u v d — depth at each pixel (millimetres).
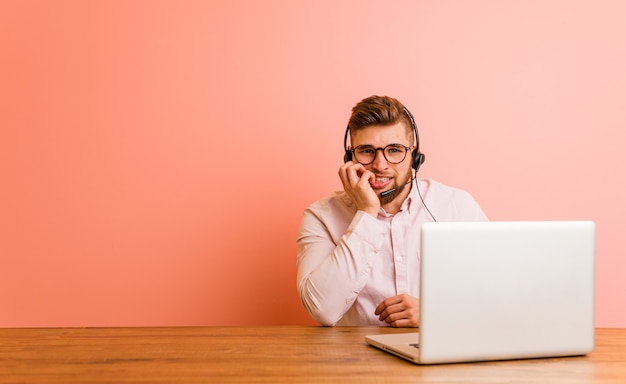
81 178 2299
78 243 2305
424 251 1042
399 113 1838
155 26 2311
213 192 2314
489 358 1076
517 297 1084
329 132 2322
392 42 2328
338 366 1038
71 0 2295
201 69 2312
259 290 2326
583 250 1120
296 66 2318
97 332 1365
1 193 2291
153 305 2311
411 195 1947
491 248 1070
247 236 2318
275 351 1159
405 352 1087
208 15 2314
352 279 1639
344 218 1897
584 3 2348
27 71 2295
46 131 2295
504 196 2344
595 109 2352
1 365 1038
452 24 2334
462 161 2338
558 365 1062
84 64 2299
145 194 2309
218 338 1293
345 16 2324
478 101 2342
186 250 2312
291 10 2318
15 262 2297
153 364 1046
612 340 1310
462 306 1057
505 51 2344
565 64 2348
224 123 2314
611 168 2355
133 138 2307
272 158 2320
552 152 2352
